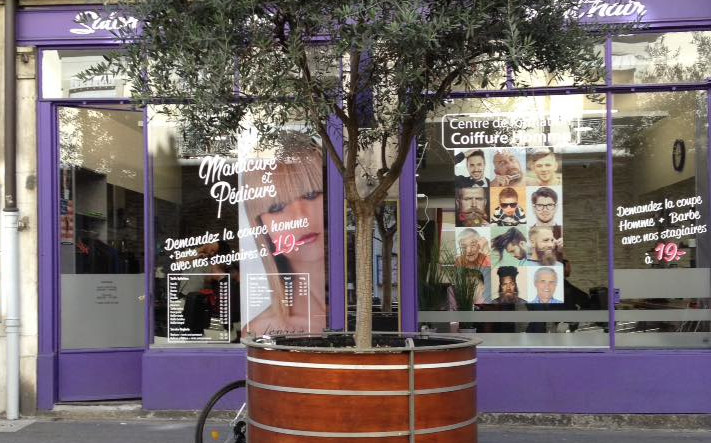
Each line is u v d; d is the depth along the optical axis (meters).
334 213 6.90
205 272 7.07
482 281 6.91
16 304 6.82
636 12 6.68
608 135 6.84
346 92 4.77
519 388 6.66
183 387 6.84
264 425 4.01
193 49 3.93
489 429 6.54
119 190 7.31
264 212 7.04
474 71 4.30
